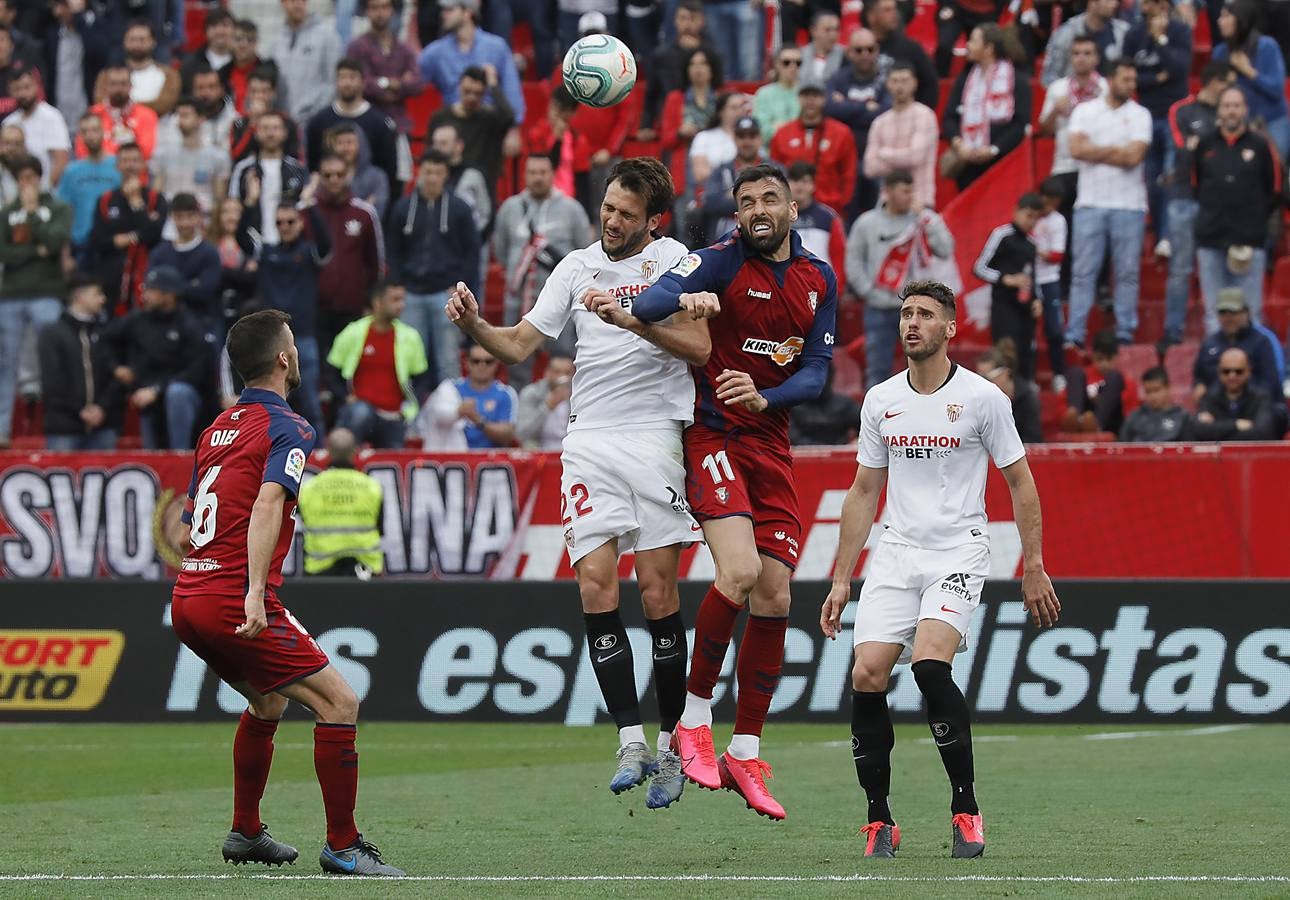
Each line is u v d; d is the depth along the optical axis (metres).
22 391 56.34
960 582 23.02
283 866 22.86
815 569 46.94
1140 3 60.31
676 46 58.22
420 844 25.06
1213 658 42.62
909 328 23.06
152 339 51.91
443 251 53.12
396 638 45.12
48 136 61.72
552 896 19.17
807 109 55.28
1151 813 27.83
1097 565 46.44
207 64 61.75
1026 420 49.12
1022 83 56.56
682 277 23.80
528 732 43.56
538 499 48.06
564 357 52.25
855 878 20.64
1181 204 54.91
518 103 62.00
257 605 21.47
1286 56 60.69
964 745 22.73
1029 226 51.56
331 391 52.44
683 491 24.70
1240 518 45.81
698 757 24.03
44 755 39.03
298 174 54.78
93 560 49.16
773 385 24.78
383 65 60.94
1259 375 49.19
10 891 19.92
